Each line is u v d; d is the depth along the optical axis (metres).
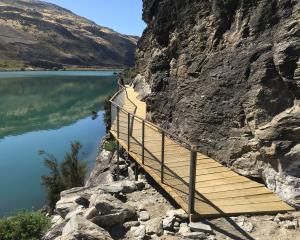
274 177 10.77
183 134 15.65
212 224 9.19
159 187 12.44
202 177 11.84
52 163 21.80
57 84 109.38
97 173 21.98
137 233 9.06
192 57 16.20
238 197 10.41
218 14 14.34
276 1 11.27
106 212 9.52
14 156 33.12
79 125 48.91
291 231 8.82
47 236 9.48
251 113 11.66
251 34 12.30
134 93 38.16
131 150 15.64
